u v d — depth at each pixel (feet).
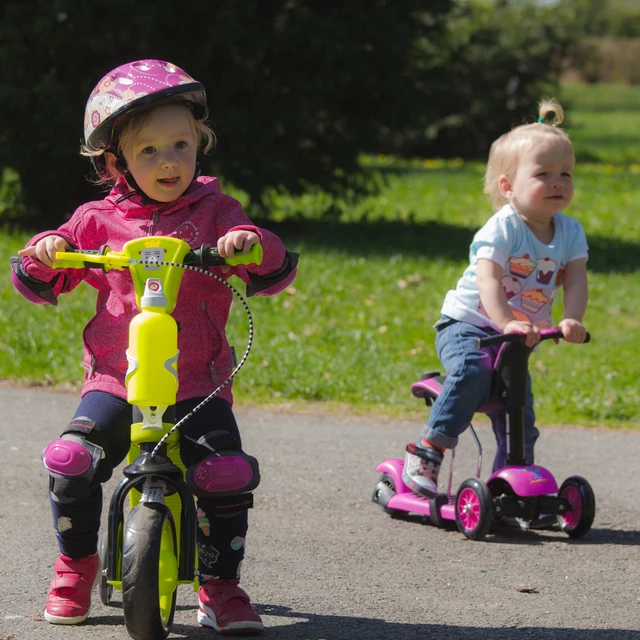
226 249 27.02
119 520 26.91
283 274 28.99
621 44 633.20
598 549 39.58
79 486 27.94
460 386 41.42
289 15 113.50
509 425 41.19
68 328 75.10
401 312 86.28
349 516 43.14
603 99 527.40
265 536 39.45
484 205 162.30
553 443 57.98
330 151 127.03
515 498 40.55
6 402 60.18
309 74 116.47
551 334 38.68
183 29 113.19
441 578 35.24
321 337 77.25
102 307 29.86
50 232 29.14
